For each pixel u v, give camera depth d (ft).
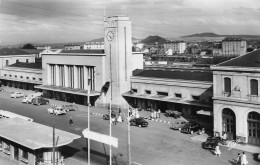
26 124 171.73
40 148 140.05
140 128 203.10
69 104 287.69
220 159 147.33
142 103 257.96
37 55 608.60
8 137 146.41
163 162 145.07
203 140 175.63
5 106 283.79
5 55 446.60
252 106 160.56
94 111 256.93
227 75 170.19
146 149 163.32
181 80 227.81
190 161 145.59
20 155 147.33
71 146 170.50
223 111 174.60
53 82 318.45
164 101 241.76
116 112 247.91
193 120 216.74
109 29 262.47
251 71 159.74
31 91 366.22
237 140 166.91
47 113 252.42
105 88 269.23
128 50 264.11
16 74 383.65
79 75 289.74
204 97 214.48
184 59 606.96
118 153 158.51
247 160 145.18
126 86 264.93
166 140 177.68
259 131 160.45
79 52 302.86
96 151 162.61
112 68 263.49
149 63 458.09
